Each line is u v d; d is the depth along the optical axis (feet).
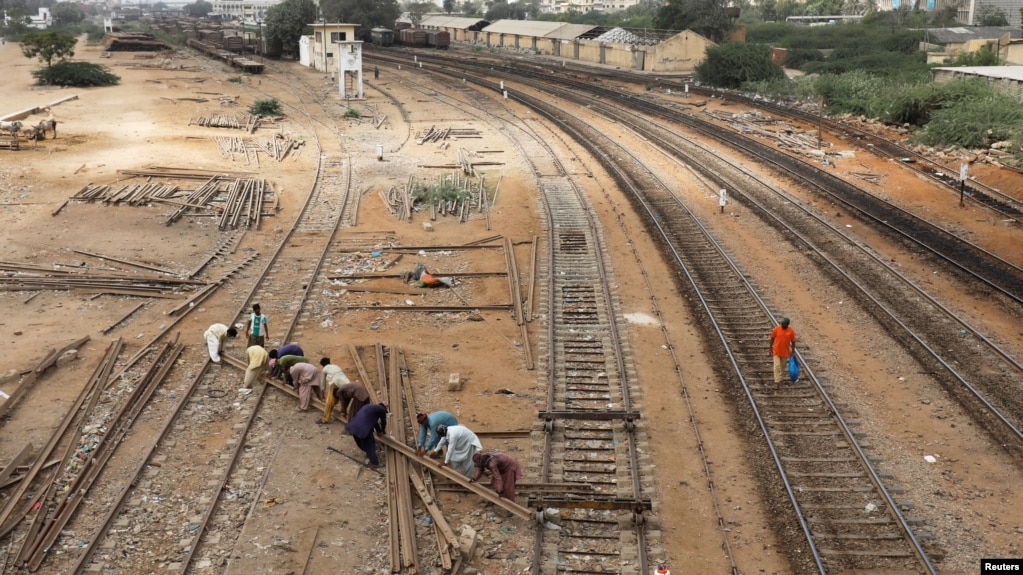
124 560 36.86
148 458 44.37
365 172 116.57
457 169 119.65
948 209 95.40
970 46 248.93
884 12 378.12
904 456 45.29
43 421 47.88
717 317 65.41
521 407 51.24
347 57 188.44
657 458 45.52
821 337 61.05
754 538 38.93
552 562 37.24
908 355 57.62
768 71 198.80
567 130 149.28
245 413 50.03
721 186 107.34
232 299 68.74
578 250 81.87
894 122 144.97
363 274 75.00
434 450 43.80
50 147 126.00
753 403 50.62
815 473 43.86
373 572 36.63
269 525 39.45
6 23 493.36
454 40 392.27
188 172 112.37
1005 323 62.75
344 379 49.32
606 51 268.41
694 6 273.54
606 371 56.03
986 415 49.39
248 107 176.04
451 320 65.72
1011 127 120.67
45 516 39.47
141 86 205.87
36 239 82.64
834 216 92.84
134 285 70.85
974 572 36.06
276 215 94.48
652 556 37.65
